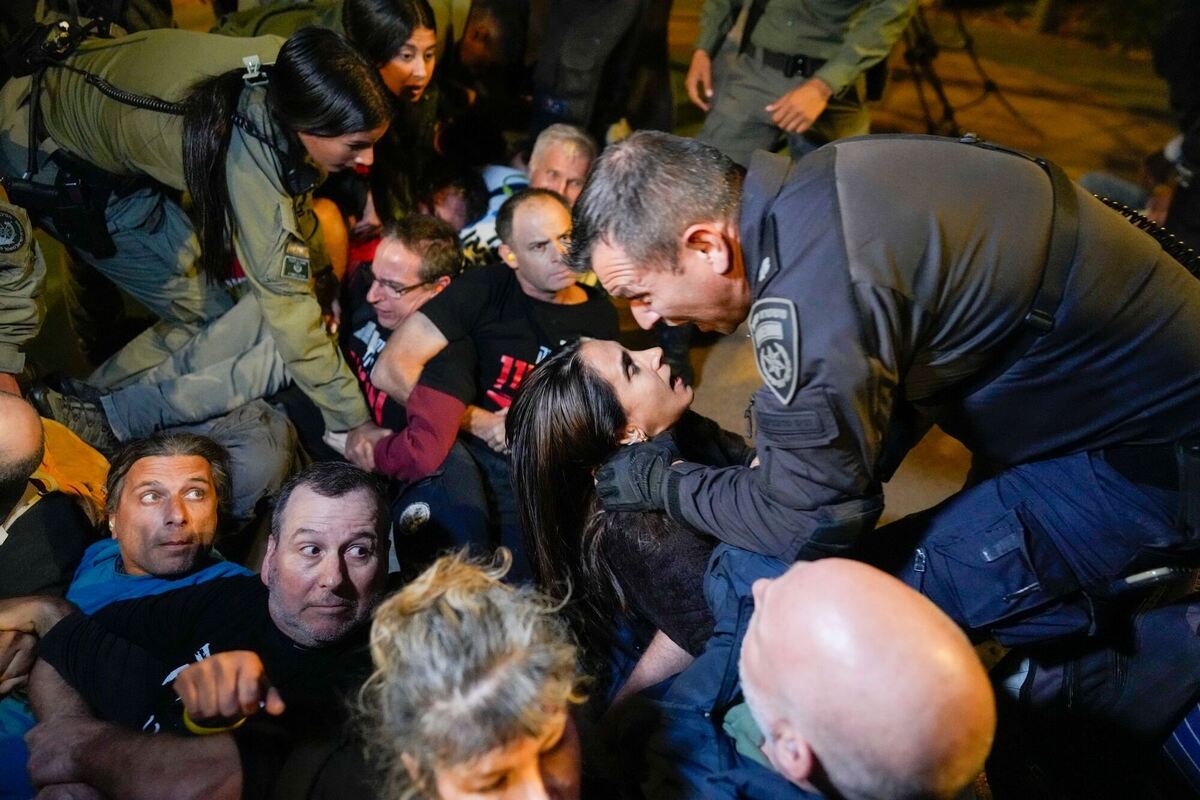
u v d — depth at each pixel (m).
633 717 1.61
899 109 6.45
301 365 2.70
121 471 2.20
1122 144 6.20
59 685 1.91
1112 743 1.92
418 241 2.79
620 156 1.57
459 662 1.15
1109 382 1.62
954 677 1.14
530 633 1.19
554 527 1.95
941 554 1.80
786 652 1.20
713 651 1.62
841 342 1.42
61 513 2.26
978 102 6.41
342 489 1.92
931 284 1.46
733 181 1.55
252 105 2.45
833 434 1.46
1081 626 1.78
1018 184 1.54
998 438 1.72
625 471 1.78
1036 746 1.96
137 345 3.04
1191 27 3.44
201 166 2.48
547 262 2.60
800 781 1.28
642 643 2.02
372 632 1.25
